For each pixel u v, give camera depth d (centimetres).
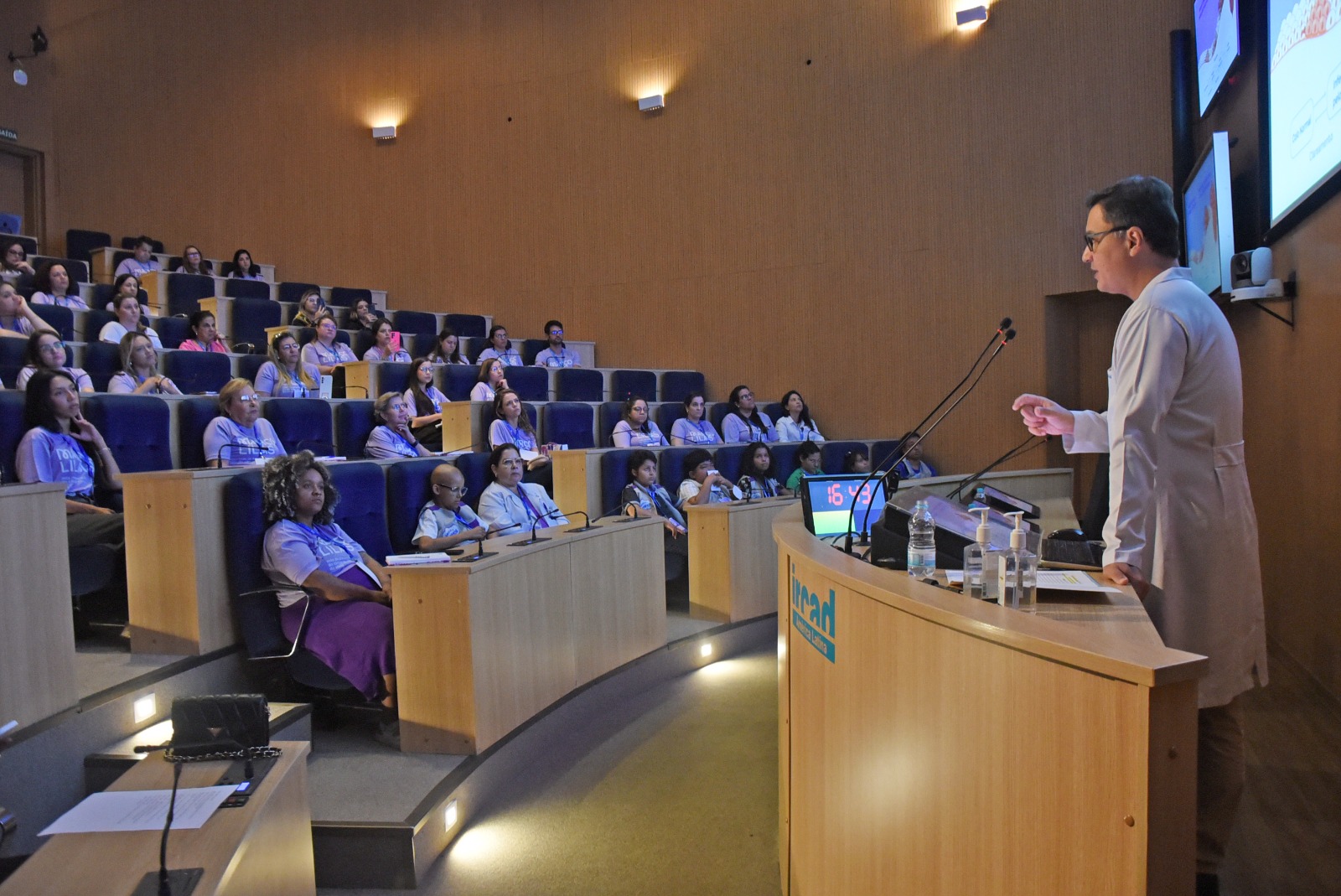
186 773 155
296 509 276
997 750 104
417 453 450
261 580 267
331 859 204
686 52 725
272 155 905
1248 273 346
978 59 614
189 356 474
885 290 649
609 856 218
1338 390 289
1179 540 150
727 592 418
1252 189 386
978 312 616
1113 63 568
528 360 727
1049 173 590
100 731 219
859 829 138
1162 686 83
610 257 760
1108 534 151
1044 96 591
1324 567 307
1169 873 85
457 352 656
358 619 258
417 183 843
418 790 223
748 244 702
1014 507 283
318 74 884
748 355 705
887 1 646
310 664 258
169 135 948
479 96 815
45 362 372
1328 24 278
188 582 258
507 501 381
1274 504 367
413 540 337
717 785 261
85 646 270
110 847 129
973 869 108
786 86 685
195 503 258
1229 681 150
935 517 162
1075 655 91
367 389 543
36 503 206
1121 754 87
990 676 105
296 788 161
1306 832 214
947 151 625
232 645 269
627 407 571
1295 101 313
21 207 962
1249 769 252
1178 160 521
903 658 123
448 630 246
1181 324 147
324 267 885
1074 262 584
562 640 306
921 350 636
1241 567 151
